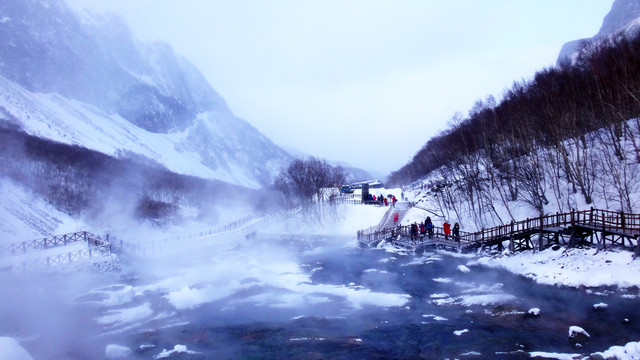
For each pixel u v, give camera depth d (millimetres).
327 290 30719
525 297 25844
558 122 46906
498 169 54844
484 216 50156
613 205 37438
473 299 26391
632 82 42281
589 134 48438
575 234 31688
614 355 16750
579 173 40344
